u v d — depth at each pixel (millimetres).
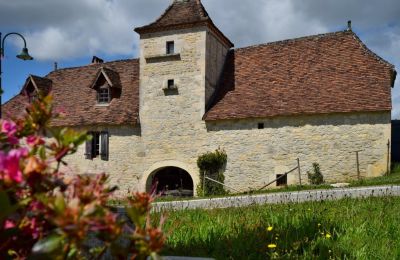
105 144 20422
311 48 20094
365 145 16562
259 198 12445
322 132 17141
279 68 19828
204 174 18531
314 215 6609
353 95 17188
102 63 24125
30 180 1620
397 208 7562
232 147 18344
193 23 19219
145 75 20188
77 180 1714
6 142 1896
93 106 21609
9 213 1563
